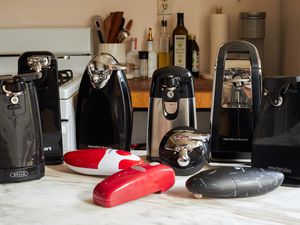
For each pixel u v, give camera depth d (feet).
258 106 4.06
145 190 3.23
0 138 3.57
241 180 3.21
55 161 4.17
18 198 3.28
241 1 9.41
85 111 4.66
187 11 9.31
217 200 3.21
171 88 4.12
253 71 4.06
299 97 3.50
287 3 8.90
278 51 9.54
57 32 9.18
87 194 3.34
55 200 3.24
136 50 9.40
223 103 4.10
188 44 9.11
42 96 4.18
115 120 4.58
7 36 9.21
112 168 3.65
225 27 9.09
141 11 9.34
